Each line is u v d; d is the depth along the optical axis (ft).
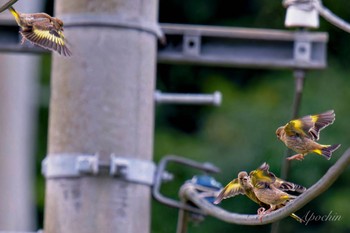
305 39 45.34
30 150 91.30
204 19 92.84
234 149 84.38
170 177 41.19
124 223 39.29
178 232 42.11
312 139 33.22
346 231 83.82
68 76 39.70
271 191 32.73
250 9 92.02
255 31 45.44
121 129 39.50
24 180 90.22
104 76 39.58
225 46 45.44
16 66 88.84
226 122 86.02
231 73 91.30
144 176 39.75
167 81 92.48
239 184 33.22
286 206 30.30
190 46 45.03
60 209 39.50
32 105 91.15
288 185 33.19
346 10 90.02
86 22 39.63
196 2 92.79
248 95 89.04
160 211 84.84
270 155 83.20
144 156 39.93
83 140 39.45
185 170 85.05
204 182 41.37
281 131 33.86
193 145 87.04
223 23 92.68
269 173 33.04
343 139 82.38
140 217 39.70
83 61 39.63
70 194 39.42
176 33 45.01
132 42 39.78
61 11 40.09
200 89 91.97
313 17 44.70
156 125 89.30
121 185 39.34
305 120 33.35
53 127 40.01
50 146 40.09
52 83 40.24
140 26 39.91
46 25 30.99
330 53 89.15
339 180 83.56
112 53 39.63
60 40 31.09
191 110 89.20
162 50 45.01
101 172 39.24
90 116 39.50
